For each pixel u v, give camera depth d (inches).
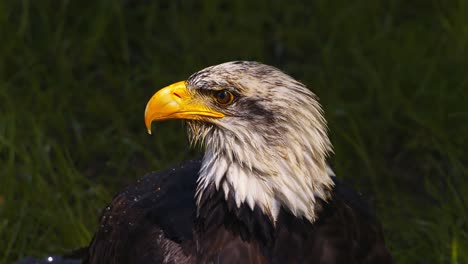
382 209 484.4
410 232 464.8
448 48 574.6
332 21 606.9
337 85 560.7
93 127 545.3
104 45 595.5
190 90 336.8
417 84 557.3
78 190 476.7
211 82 331.9
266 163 328.2
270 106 326.0
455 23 585.6
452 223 448.5
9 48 573.3
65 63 571.8
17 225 456.4
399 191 508.4
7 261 448.1
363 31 596.7
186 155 516.4
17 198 474.6
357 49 579.2
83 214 470.9
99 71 580.1
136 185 388.2
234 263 331.6
